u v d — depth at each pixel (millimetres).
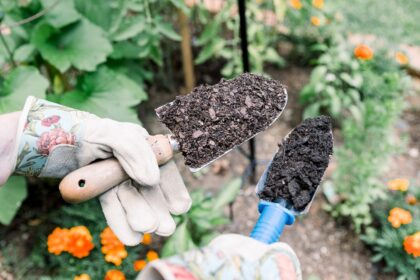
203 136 548
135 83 1054
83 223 953
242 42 839
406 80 1187
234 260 410
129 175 492
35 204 1050
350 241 1021
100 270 870
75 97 923
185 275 379
